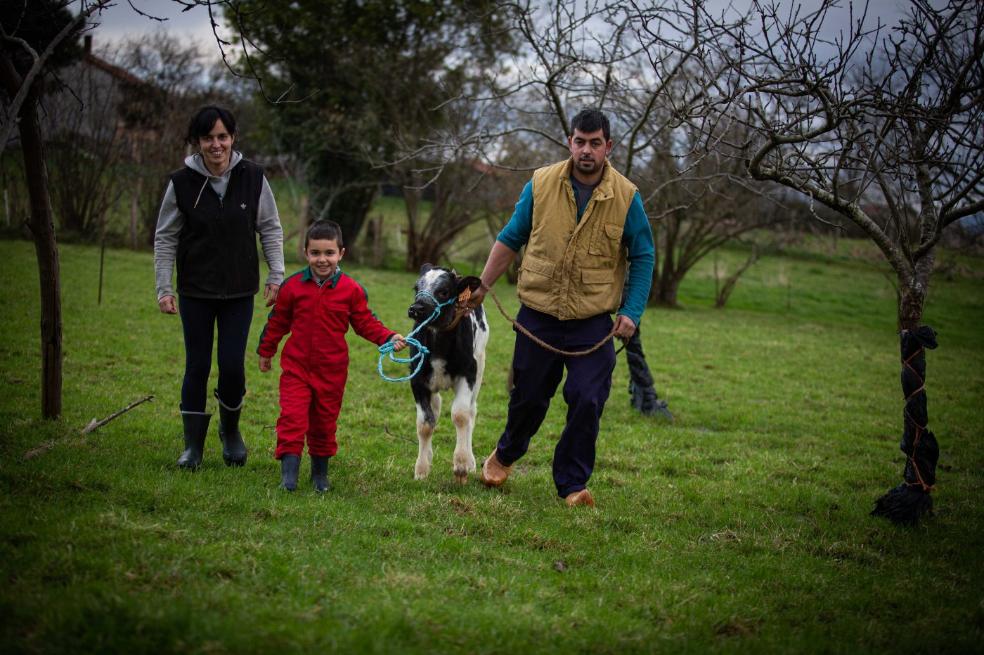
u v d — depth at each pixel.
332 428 5.30
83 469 4.97
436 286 5.48
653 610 3.86
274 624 3.19
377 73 24.44
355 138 24.30
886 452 8.29
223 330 5.47
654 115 10.23
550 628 3.50
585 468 5.44
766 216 23.44
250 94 27.00
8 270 14.98
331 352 5.23
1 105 5.63
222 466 5.63
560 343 5.29
